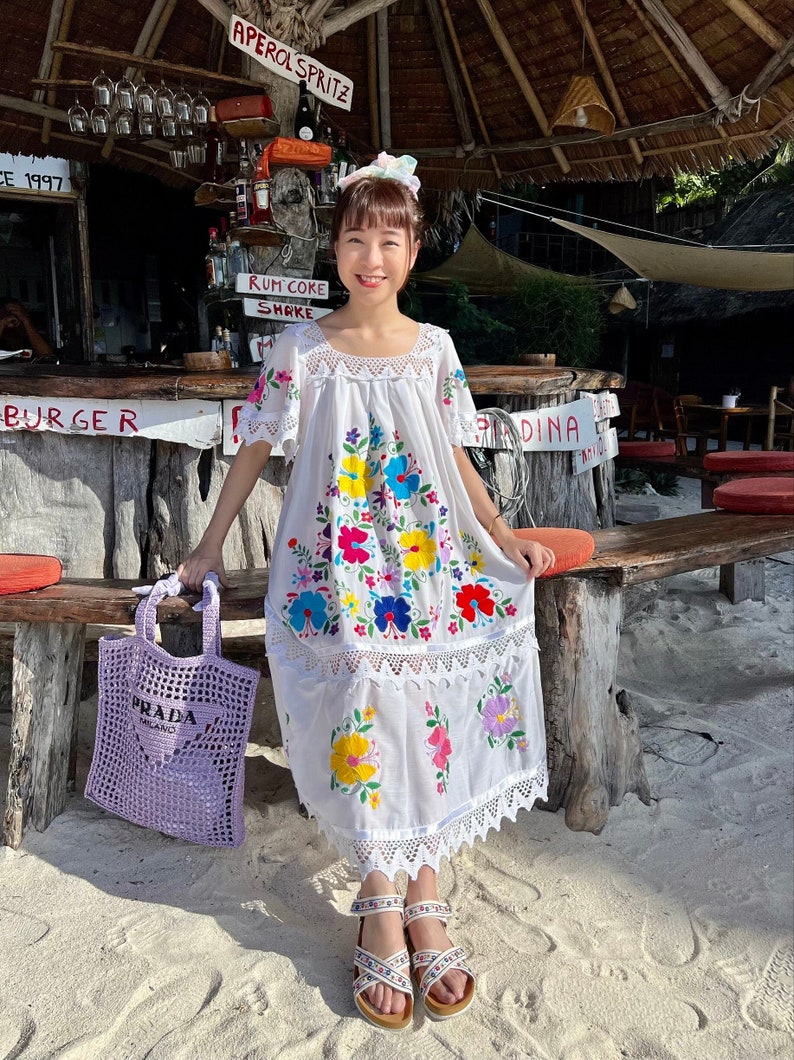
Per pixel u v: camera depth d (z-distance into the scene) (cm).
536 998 194
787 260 870
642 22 513
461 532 227
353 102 641
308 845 253
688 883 236
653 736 319
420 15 588
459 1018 189
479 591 226
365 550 212
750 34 477
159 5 541
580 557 258
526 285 977
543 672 266
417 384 219
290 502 220
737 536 310
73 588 257
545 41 556
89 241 998
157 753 235
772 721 333
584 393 397
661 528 331
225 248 450
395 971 191
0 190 916
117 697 241
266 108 414
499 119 626
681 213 1508
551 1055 179
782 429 1250
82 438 336
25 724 251
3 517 336
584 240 1517
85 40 549
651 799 277
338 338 220
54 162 944
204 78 427
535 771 233
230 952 207
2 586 247
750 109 510
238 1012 188
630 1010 191
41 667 255
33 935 211
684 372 1550
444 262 1187
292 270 442
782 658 403
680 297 1398
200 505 341
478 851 250
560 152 620
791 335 1398
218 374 347
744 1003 193
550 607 262
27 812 256
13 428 326
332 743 204
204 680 231
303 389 220
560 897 229
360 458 217
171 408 326
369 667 203
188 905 224
